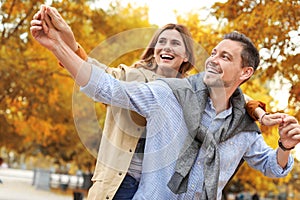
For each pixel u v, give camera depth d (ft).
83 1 34.88
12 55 37.78
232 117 11.16
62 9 34.55
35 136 49.01
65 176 139.33
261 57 23.04
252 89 24.93
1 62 37.55
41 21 9.59
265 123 11.19
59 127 46.24
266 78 24.03
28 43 36.60
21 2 34.96
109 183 10.75
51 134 48.98
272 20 22.68
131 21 37.06
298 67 22.89
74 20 35.32
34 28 9.56
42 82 39.01
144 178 10.60
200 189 10.57
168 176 10.53
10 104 40.29
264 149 11.80
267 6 22.66
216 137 10.82
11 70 37.55
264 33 22.76
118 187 10.75
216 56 11.28
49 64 39.19
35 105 40.83
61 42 9.71
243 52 11.26
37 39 9.70
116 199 10.85
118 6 37.19
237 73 11.28
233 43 11.30
